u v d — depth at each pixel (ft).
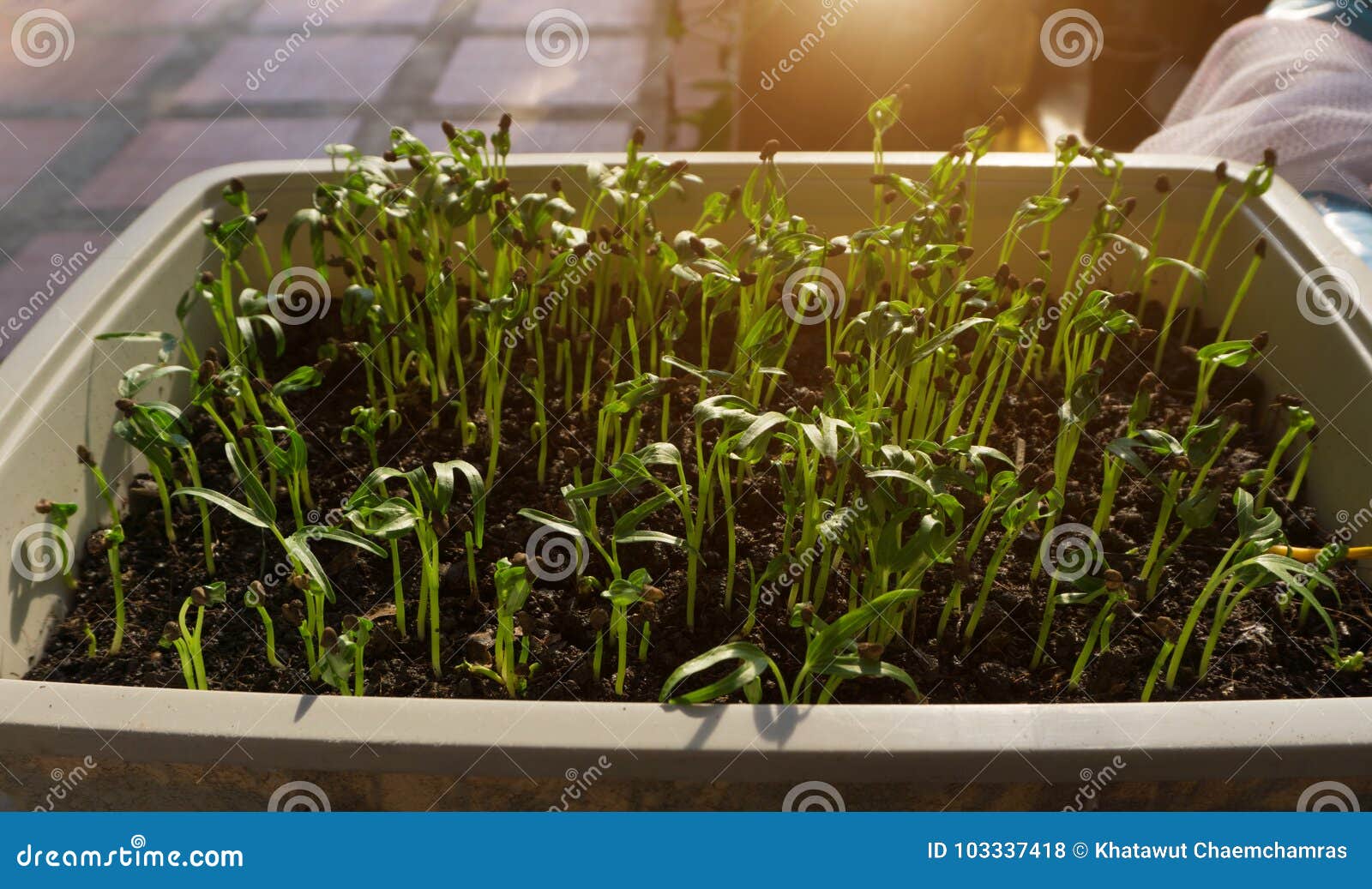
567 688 3.91
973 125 10.31
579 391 5.42
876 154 5.60
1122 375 5.55
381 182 5.29
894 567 3.64
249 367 5.43
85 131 12.07
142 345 4.95
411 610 4.23
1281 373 5.17
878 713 3.23
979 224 5.92
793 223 4.88
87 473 4.51
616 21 14.42
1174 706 3.26
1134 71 10.52
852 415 3.92
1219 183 5.72
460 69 13.25
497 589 3.76
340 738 3.17
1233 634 4.14
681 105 12.21
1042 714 3.23
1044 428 5.15
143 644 4.12
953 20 8.79
